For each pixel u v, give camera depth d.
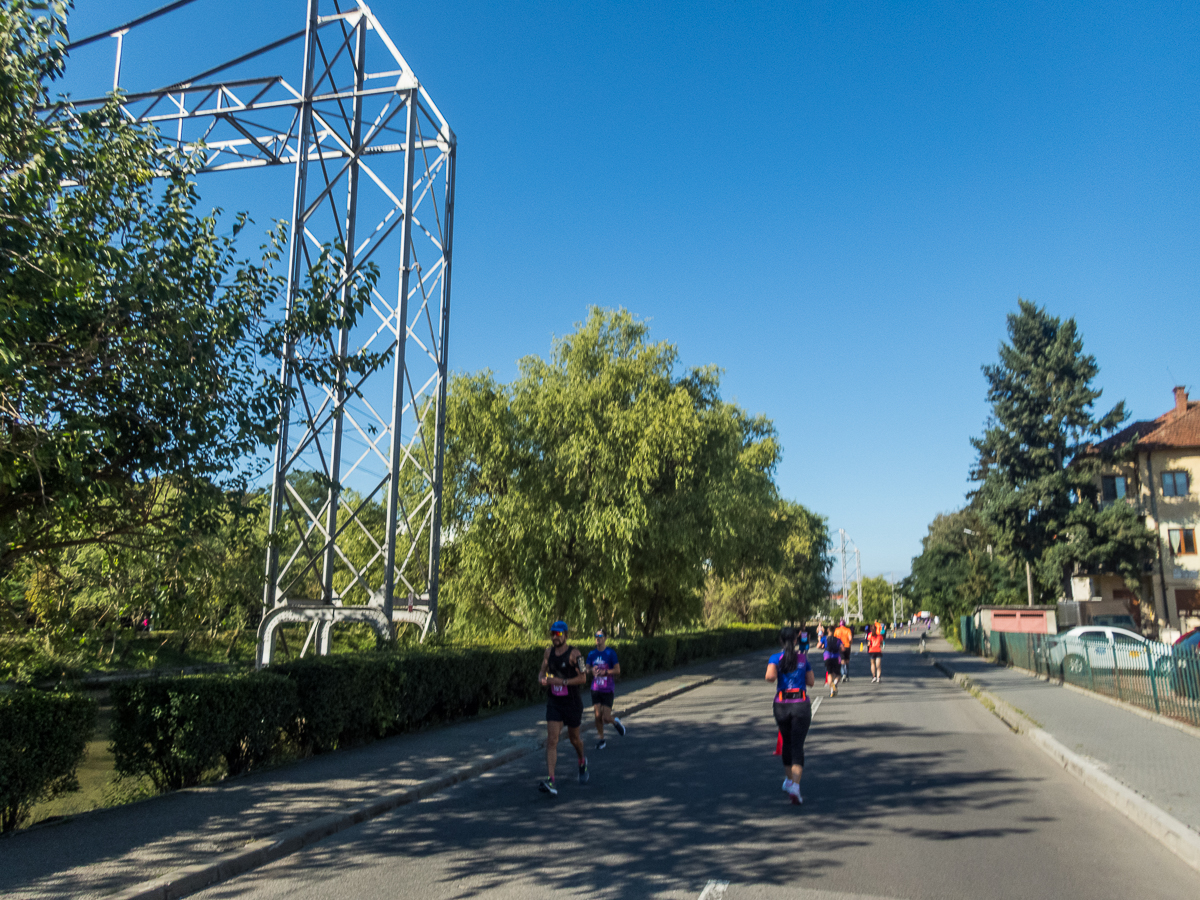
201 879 5.70
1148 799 7.76
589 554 24.89
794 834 6.96
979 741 12.55
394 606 18.55
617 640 25.25
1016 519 45.12
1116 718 14.23
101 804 9.04
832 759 10.89
